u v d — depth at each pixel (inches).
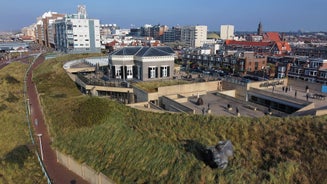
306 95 1879.9
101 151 1264.8
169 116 1421.0
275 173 966.4
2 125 1688.0
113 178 1090.7
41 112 1878.7
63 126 1529.3
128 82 2263.8
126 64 2464.3
